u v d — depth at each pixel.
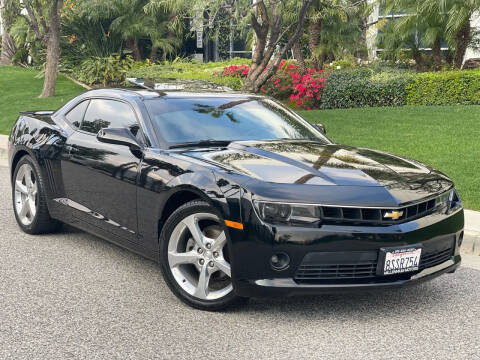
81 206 5.41
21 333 3.77
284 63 17.73
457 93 14.96
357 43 19.61
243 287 3.83
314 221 3.73
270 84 17.36
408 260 3.89
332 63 20.30
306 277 3.80
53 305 4.26
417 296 4.55
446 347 3.63
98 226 5.18
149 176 4.48
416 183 4.14
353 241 3.74
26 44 29.55
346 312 4.18
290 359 3.42
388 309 4.26
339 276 3.82
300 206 3.73
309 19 15.95
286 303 4.32
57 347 3.56
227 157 4.28
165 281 4.35
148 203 4.49
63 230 6.37
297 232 3.71
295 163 4.19
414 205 3.97
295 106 17.00
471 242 5.95
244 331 3.82
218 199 3.90
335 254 3.75
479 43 17.66
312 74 17.28
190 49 29.14
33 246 5.77
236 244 3.82
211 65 21.36
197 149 4.57
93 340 3.67
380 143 11.23
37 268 5.10
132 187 4.65
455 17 15.40
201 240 4.11
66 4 24.80
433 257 4.15
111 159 4.94
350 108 15.90
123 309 4.19
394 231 3.81
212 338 3.71
